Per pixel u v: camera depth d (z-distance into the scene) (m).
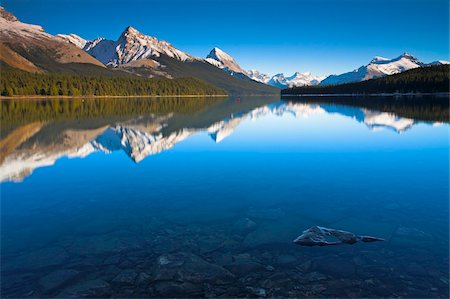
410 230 9.15
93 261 7.81
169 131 30.03
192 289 6.71
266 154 19.36
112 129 31.53
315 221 9.96
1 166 16.86
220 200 11.83
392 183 13.40
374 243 8.52
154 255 8.09
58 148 21.83
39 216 10.52
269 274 7.25
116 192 12.80
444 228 9.26
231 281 6.99
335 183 13.55
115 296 6.53
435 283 6.82
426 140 23.53
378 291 6.62
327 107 69.44
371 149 20.50
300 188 13.00
